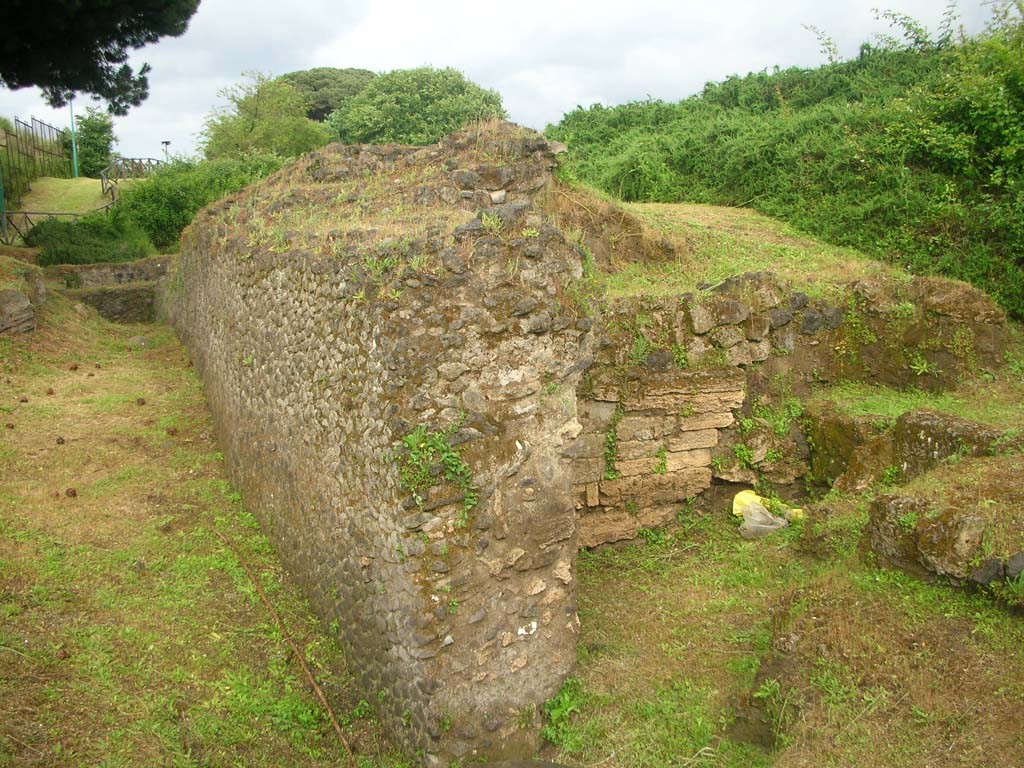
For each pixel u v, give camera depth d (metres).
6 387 9.80
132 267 16.09
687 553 7.57
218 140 25.50
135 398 10.05
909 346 8.77
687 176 14.58
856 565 5.52
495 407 5.33
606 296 8.20
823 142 12.92
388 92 28.62
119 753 4.50
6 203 21.80
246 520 7.54
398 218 6.63
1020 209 10.04
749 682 5.23
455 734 5.08
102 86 15.48
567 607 5.63
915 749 4.00
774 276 8.78
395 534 5.16
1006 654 4.30
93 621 5.61
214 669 5.54
